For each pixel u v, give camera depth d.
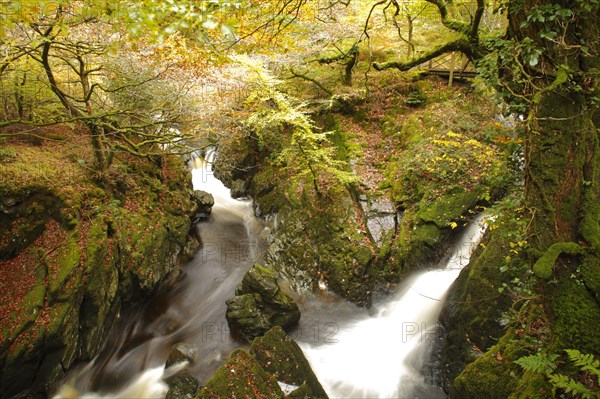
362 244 8.76
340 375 6.77
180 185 11.19
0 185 6.48
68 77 9.19
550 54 3.48
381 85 12.50
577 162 3.51
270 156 12.66
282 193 11.41
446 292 7.14
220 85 9.60
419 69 12.98
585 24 3.36
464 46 7.23
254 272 7.83
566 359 3.43
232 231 11.83
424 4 11.05
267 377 5.38
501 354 4.84
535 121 3.66
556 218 3.58
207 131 10.20
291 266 9.38
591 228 3.44
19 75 7.74
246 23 6.57
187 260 10.20
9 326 5.61
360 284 8.48
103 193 7.93
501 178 6.00
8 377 5.52
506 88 4.02
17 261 6.39
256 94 9.79
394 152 10.59
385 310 8.22
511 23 3.82
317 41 11.50
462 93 11.38
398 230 8.98
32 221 6.68
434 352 6.54
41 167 7.34
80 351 6.69
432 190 8.65
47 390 6.15
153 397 6.39
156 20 3.33
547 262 3.40
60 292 6.12
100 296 6.87
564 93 3.48
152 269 8.45
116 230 7.63
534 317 4.71
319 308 8.53
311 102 11.47
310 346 7.50
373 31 12.37
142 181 9.65
